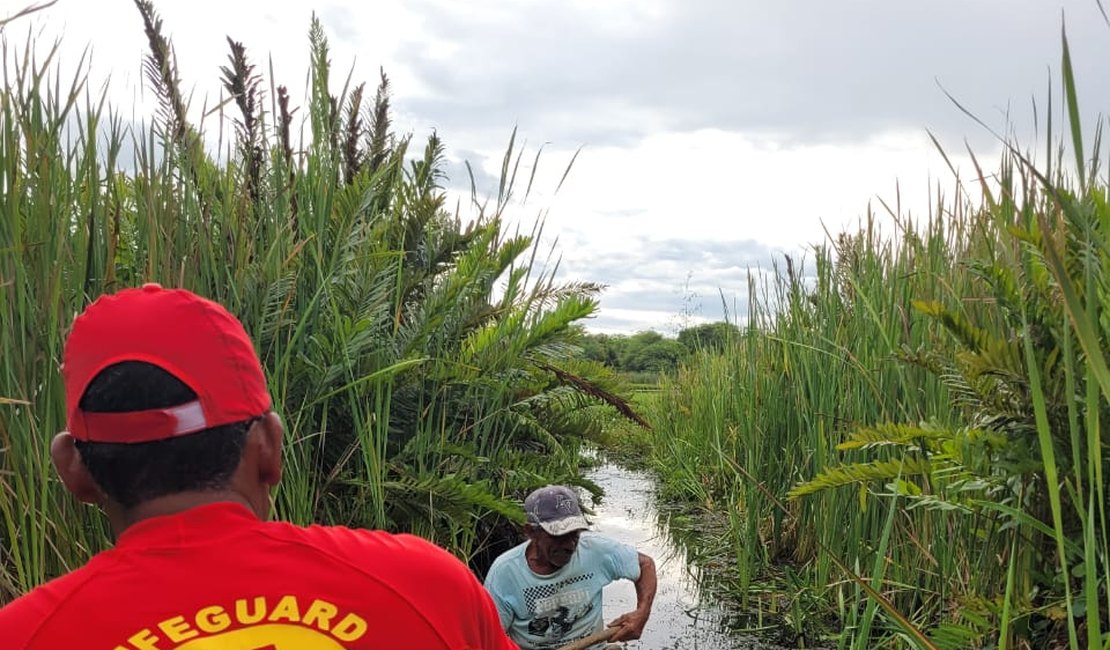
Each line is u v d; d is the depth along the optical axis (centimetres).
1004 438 278
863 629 324
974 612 300
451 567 110
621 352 1905
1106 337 243
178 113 337
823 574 491
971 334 293
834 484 329
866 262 498
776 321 596
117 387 97
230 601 94
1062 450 263
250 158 378
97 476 100
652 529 764
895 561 438
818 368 525
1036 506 283
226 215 340
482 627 111
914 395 418
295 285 356
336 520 385
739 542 575
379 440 356
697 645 462
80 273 266
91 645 90
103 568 96
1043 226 152
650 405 1341
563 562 369
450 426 438
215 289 322
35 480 257
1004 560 318
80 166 277
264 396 108
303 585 98
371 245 444
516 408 491
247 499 106
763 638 471
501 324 461
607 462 1185
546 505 366
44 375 253
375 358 395
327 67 438
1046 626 295
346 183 470
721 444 736
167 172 307
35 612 93
